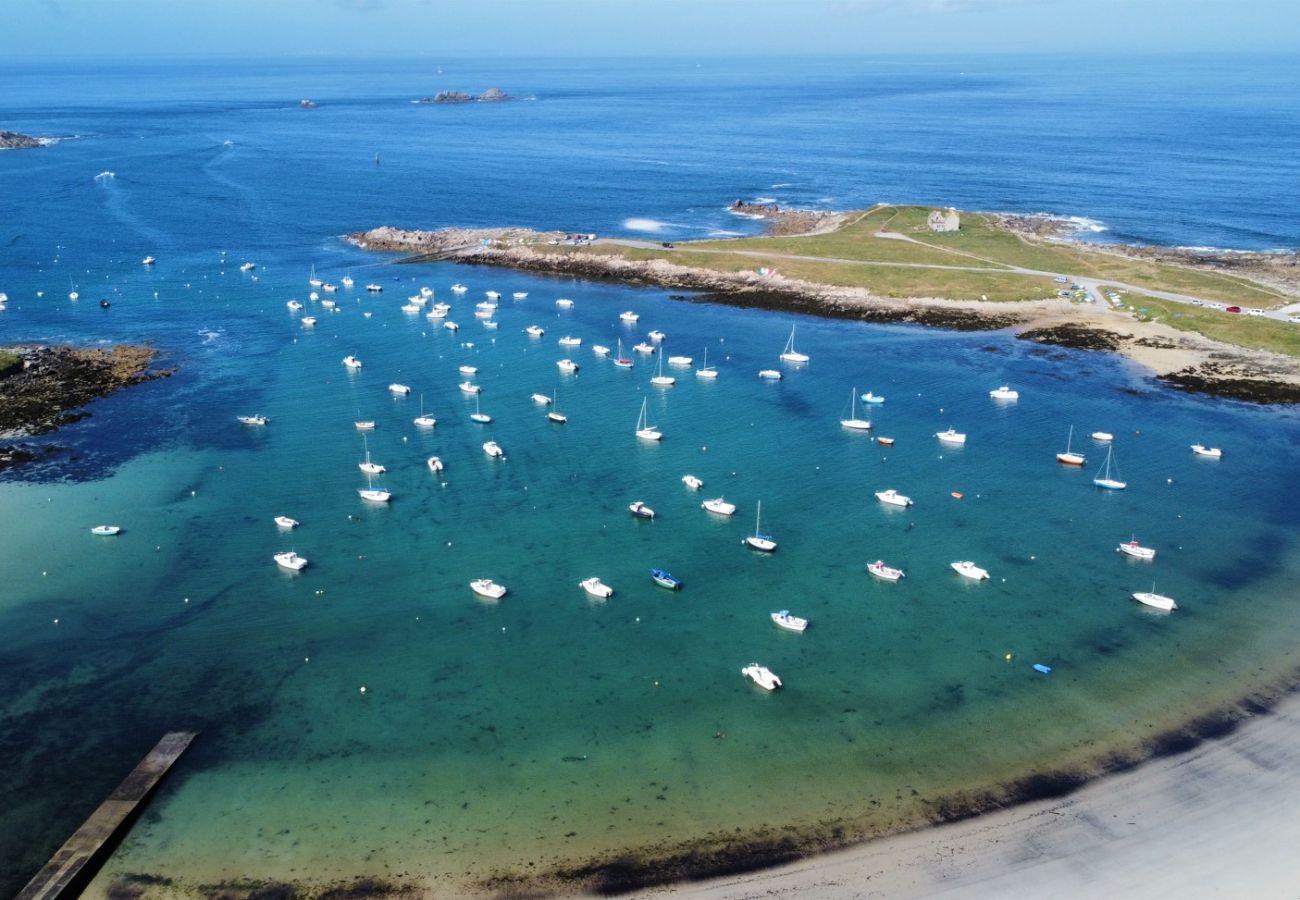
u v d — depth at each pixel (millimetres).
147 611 79812
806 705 68375
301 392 132375
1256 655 73938
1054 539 92938
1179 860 54719
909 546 91750
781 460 111562
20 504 97875
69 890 51719
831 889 52656
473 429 120000
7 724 65938
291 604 80938
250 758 62750
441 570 86562
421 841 55781
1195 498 101250
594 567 87375
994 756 63156
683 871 53781
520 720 66688
